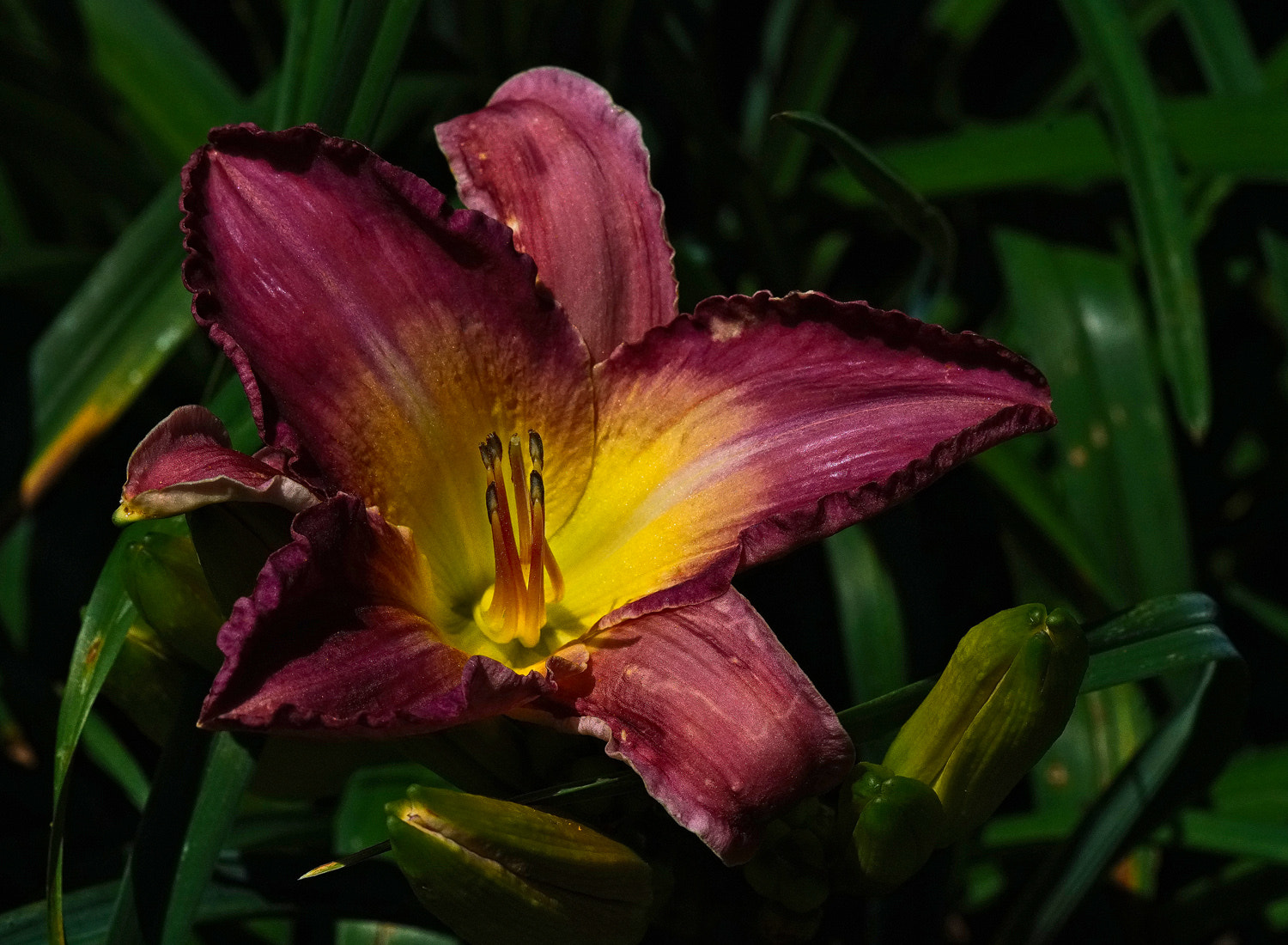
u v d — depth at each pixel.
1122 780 0.51
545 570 0.49
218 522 0.46
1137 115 0.57
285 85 0.53
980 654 0.45
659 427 0.49
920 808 0.46
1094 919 0.57
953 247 0.54
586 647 0.46
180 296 0.56
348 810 0.52
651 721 0.45
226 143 0.47
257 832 0.53
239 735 0.47
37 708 0.56
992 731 0.46
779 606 0.58
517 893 0.44
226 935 0.56
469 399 0.48
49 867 0.46
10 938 0.49
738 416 0.48
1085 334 0.60
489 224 0.48
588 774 0.47
